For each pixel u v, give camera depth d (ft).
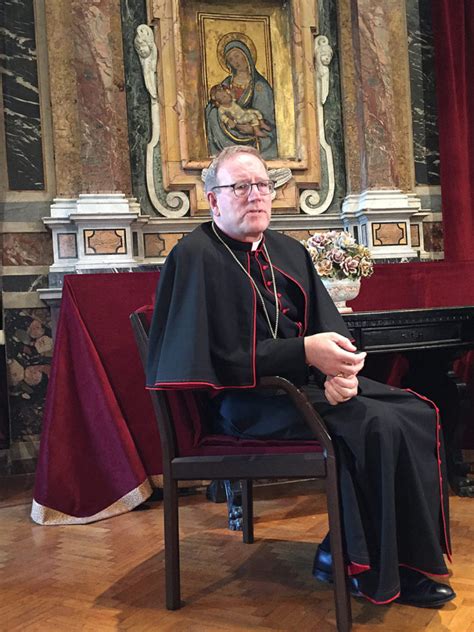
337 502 5.87
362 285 12.01
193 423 6.85
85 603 6.71
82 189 13.44
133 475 9.86
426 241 15.72
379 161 14.90
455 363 11.69
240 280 6.58
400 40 15.65
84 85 13.47
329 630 5.93
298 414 6.31
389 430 5.90
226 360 6.19
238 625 6.08
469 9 15.37
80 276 10.27
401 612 6.21
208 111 14.82
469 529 8.39
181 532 8.84
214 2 14.93
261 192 6.73
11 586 7.23
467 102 15.35
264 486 10.84
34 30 13.74
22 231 13.52
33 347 13.41
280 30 15.26
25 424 13.29
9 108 13.58
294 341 6.16
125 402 10.32
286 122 15.21
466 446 11.69
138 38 14.34
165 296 6.50
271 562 7.61
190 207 14.60
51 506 9.62
